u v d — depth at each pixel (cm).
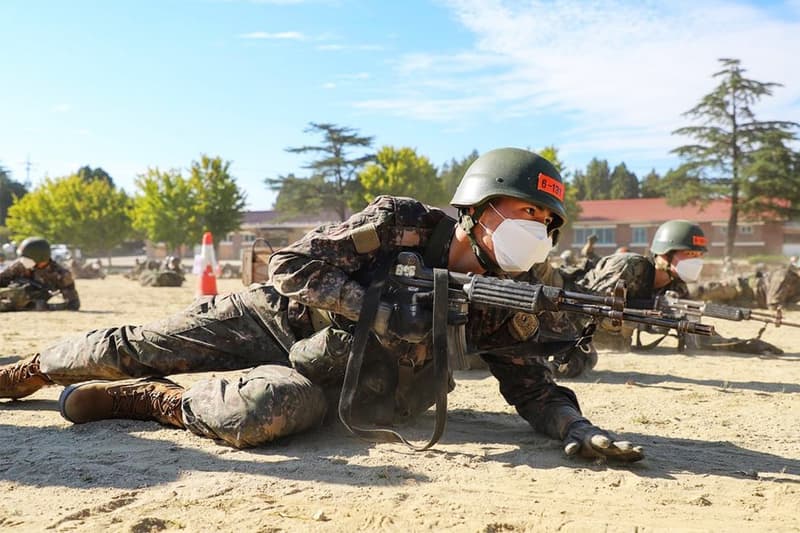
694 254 768
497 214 370
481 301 353
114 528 279
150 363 441
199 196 6081
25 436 412
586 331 372
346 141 7569
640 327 859
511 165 369
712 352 886
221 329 433
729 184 5659
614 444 366
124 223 6388
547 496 327
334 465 362
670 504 321
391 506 306
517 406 428
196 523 286
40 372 477
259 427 377
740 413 527
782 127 5575
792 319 1384
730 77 5575
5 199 10588
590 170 14000
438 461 374
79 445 392
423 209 394
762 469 380
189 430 411
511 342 411
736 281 1602
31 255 1325
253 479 339
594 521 297
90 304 1597
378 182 6969
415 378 414
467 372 695
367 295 370
